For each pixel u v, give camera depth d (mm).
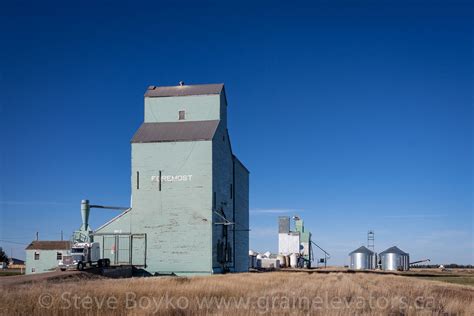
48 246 92500
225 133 74438
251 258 115000
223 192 72188
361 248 126312
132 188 67125
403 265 121000
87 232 66562
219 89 71938
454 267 151625
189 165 66438
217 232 67875
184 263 65062
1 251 148375
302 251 132625
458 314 27969
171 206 66188
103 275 58219
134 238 66312
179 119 71375
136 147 67562
